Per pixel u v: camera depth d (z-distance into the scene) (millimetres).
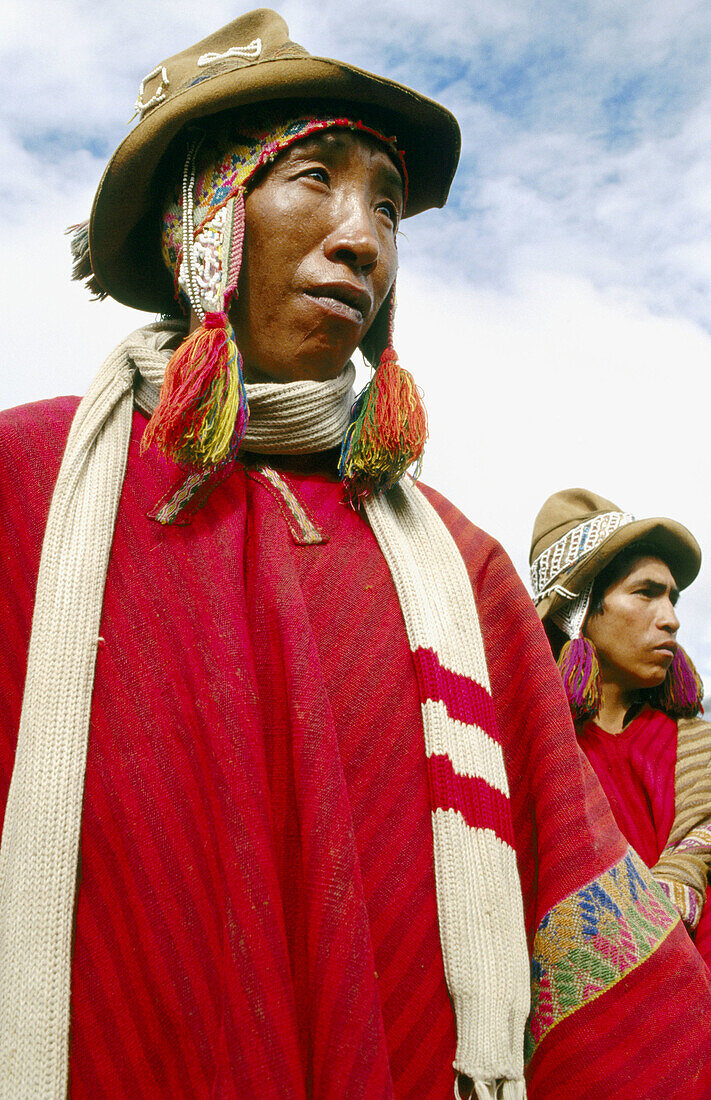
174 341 1658
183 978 1112
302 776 1183
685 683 3184
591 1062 1224
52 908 1091
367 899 1214
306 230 1482
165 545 1337
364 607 1389
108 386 1469
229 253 1474
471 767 1312
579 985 1258
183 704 1228
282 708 1248
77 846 1126
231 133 1534
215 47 1656
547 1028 1263
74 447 1373
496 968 1206
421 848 1259
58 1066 1037
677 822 2791
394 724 1315
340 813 1167
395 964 1192
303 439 1472
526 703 1470
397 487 1573
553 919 1293
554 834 1346
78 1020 1078
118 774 1177
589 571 3234
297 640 1263
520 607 1548
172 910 1136
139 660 1244
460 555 1520
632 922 1288
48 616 1227
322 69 1484
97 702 1211
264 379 1527
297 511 1438
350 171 1528
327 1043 1058
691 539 3291
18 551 1320
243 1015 1047
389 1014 1173
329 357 1501
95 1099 1055
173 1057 1091
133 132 1553
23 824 1124
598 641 3238
